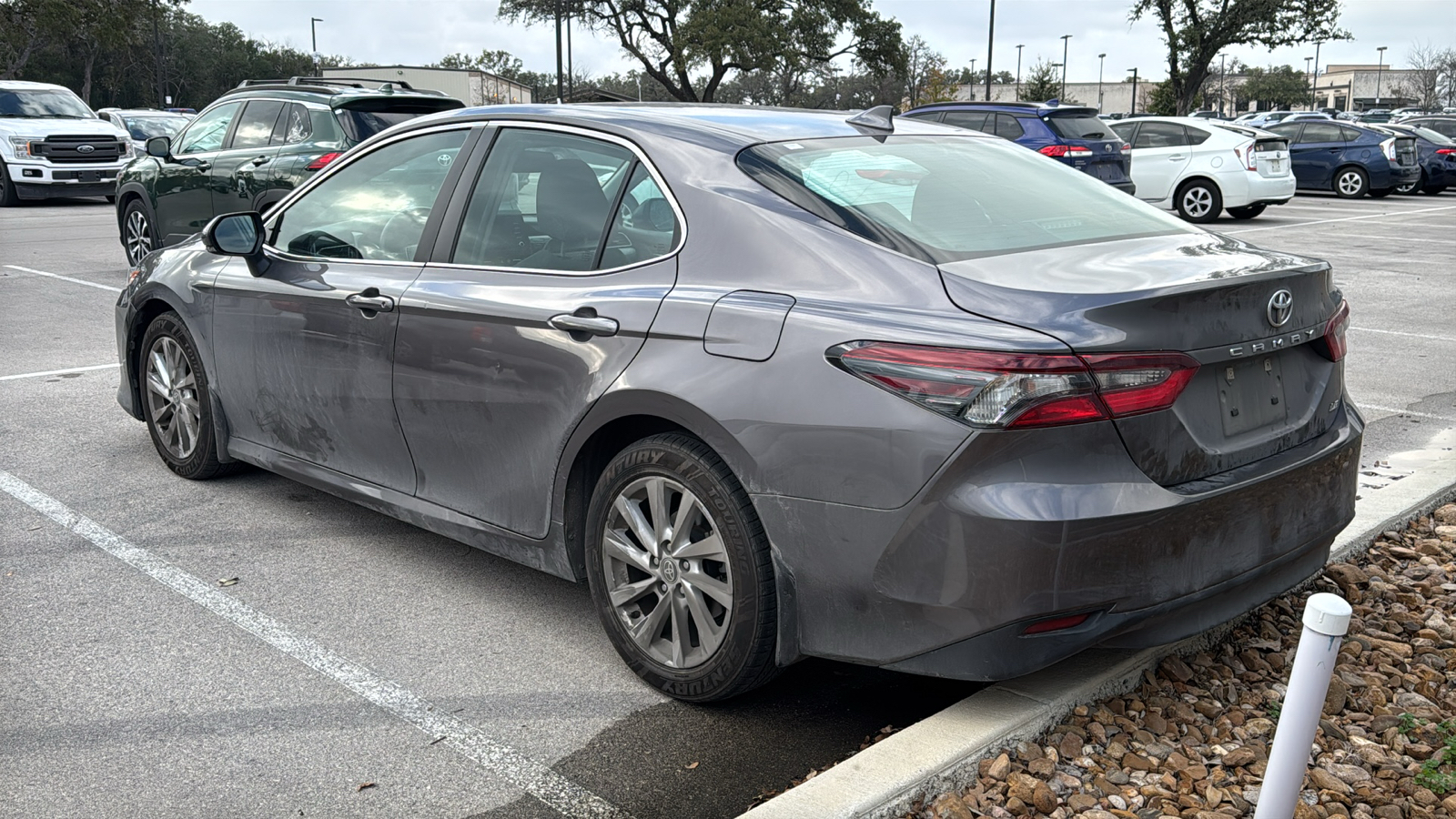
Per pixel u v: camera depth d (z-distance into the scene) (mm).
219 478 5250
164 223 11492
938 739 2846
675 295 3119
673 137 3402
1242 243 3404
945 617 2680
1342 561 4152
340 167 4387
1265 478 2893
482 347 3561
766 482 2877
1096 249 3068
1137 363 2617
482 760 2992
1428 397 6953
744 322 2936
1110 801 2705
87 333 8812
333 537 4555
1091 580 2623
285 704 3258
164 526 4645
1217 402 2850
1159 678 3299
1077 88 104438
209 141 11234
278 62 98188
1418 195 27203
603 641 3695
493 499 3689
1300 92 107625
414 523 4008
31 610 3854
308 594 4012
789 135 3477
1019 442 2574
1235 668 3387
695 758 3014
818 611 2893
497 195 3762
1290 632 3613
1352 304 10562
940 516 2627
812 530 2824
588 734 3125
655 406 3092
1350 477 3264
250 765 2945
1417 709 3182
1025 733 2926
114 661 3502
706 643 3137
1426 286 11680
